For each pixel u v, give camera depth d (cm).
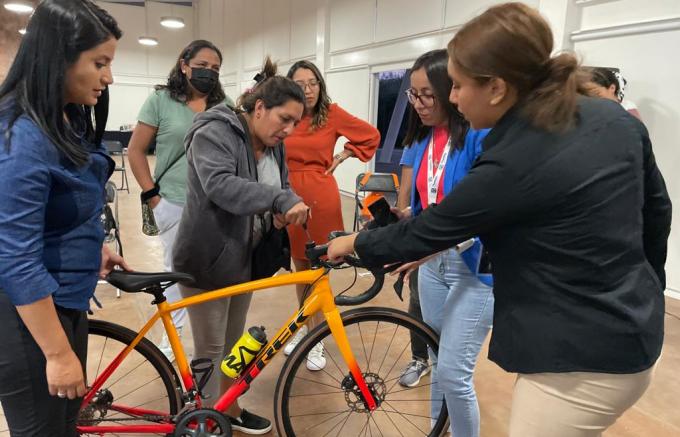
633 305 86
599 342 85
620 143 83
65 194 99
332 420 193
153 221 237
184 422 146
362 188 376
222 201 135
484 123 93
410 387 216
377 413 199
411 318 158
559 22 383
